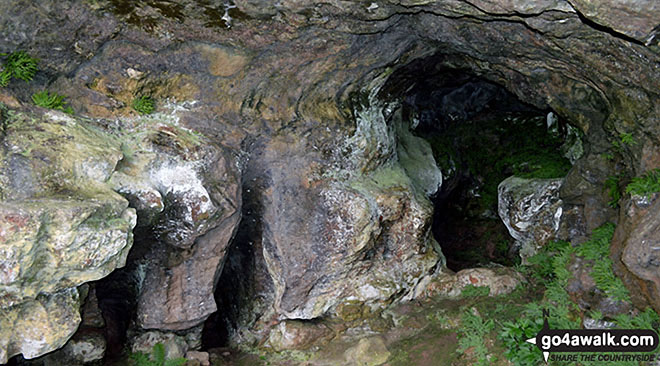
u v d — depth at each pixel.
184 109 6.72
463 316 7.93
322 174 7.82
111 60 6.03
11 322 4.77
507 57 7.09
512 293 8.45
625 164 6.82
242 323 8.62
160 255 6.90
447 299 8.62
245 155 7.33
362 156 8.22
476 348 6.98
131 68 6.15
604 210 7.47
